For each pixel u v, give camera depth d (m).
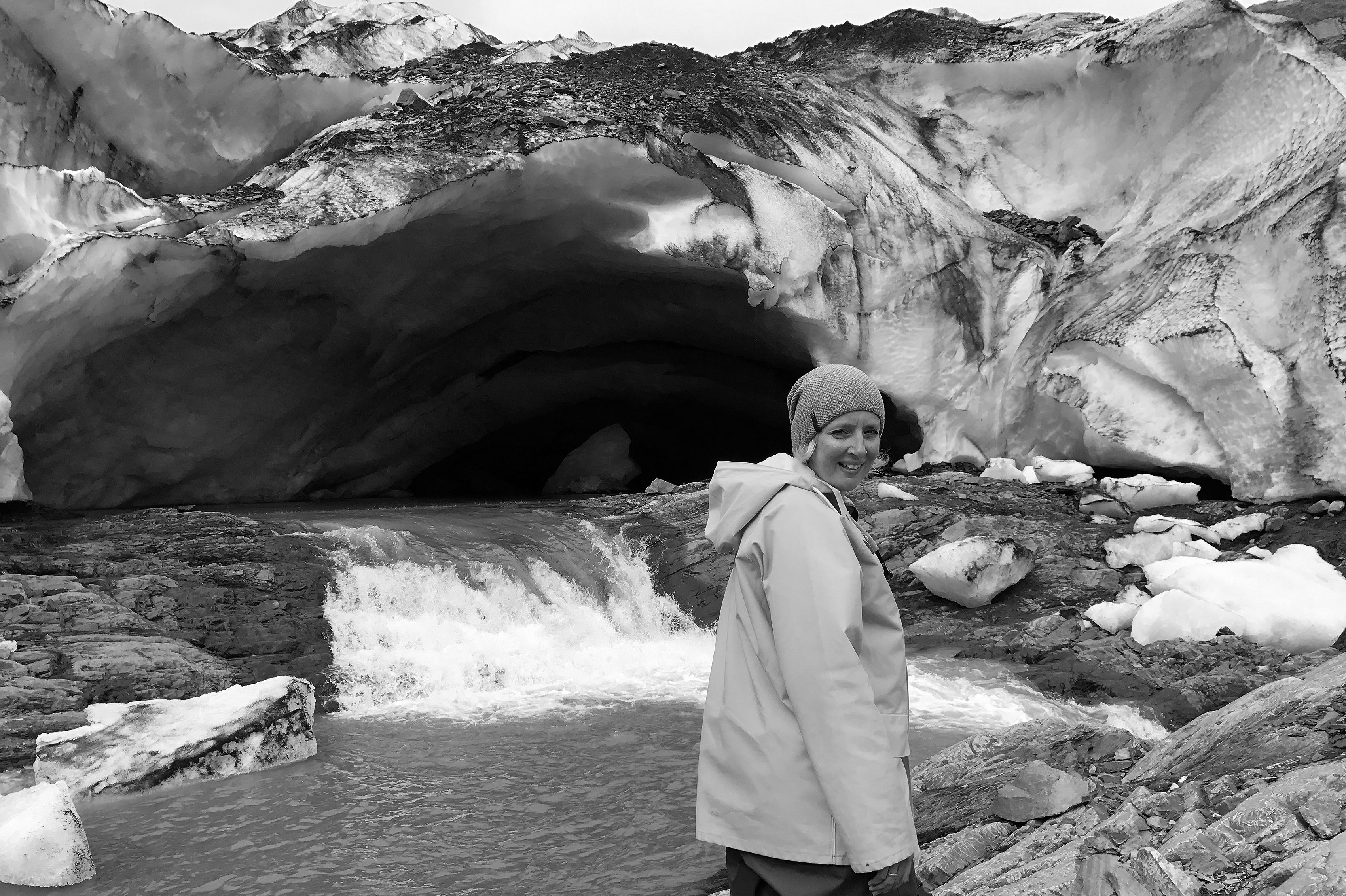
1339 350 9.61
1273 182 11.26
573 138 11.30
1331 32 15.30
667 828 4.55
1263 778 3.16
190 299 10.48
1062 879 2.68
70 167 10.77
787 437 16.47
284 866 4.14
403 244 11.76
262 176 11.62
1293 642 7.47
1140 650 7.53
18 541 7.79
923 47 16.06
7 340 8.70
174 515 8.84
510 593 8.42
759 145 12.73
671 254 11.91
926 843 3.67
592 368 15.16
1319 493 9.66
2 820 4.05
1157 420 11.01
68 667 6.21
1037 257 13.18
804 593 1.68
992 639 8.24
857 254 12.89
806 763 1.71
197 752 5.16
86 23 10.18
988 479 11.83
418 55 16.92
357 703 6.64
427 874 4.07
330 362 12.58
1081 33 15.69
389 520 9.46
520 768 5.39
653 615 9.07
